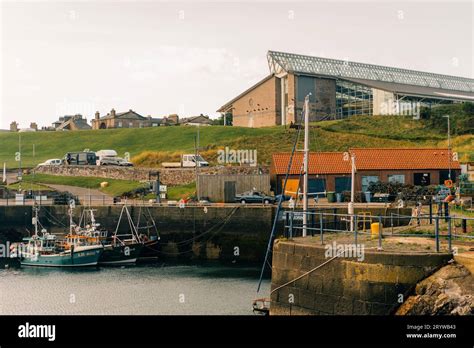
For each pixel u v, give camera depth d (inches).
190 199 2373.3
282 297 926.4
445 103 3902.6
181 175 2802.7
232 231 1991.9
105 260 1930.4
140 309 1293.1
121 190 2706.7
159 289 1508.4
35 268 1893.5
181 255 2064.5
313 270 873.5
